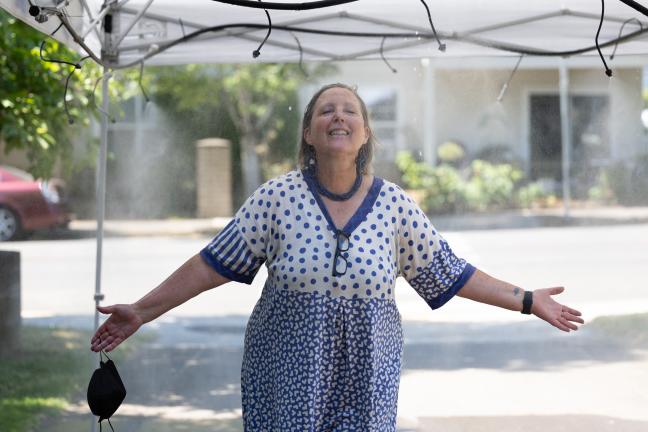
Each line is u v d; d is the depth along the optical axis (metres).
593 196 18.20
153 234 18.19
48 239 17.41
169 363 8.05
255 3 3.82
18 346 8.21
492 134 20.62
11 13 4.14
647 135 16.73
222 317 10.12
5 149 8.04
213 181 21.06
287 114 21.56
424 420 6.13
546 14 5.61
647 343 8.29
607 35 5.75
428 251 3.41
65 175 8.53
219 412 6.55
